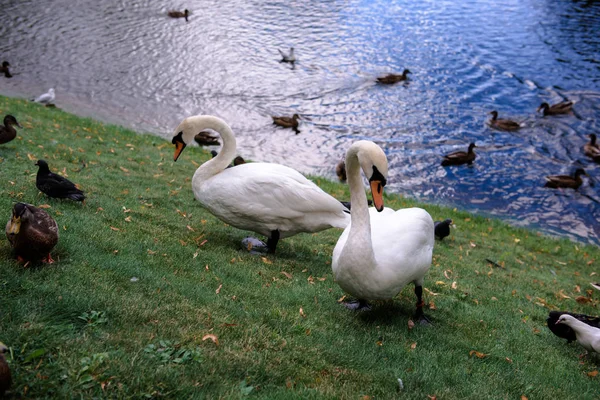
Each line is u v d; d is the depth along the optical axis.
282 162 19.58
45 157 11.59
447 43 34.44
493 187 19.08
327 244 10.09
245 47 32.72
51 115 18.12
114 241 7.12
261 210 7.96
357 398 4.62
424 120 24.47
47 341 4.45
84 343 4.52
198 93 25.84
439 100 26.62
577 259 13.36
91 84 25.84
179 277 6.52
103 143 15.18
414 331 6.50
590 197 18.69
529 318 8.12
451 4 43.38
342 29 36.78
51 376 4.09
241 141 21.12
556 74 29.84
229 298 6.21
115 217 8.41
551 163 21.09
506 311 8.20
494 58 32.06
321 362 5.11
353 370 5.11
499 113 25.36
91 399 3.96
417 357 5.71
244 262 7.75
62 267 5.86
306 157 20.33
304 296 6.82
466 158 20.48
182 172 13.68
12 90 24.09
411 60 31.59
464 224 14.74
